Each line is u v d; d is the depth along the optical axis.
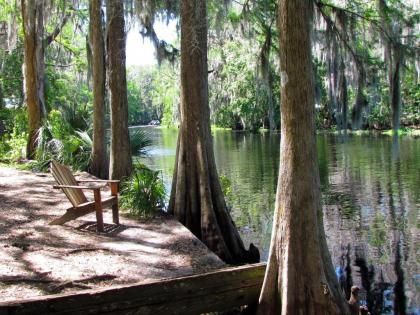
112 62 10.62
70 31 22.75
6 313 4.14
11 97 21.17
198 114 8.19
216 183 8.17
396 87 10.65
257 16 11.32
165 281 4.79
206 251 6.52
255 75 13.26
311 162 5.00
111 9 10.73
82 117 16.05
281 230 5.01
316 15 11.08
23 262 5.77
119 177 10.56
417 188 14.44
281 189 5.05
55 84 20.98
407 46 10.63
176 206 8.27
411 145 26.28
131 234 7.20
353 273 7.56
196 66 8.21
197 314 4.93
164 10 11.56
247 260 7.80
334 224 10.62
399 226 10.30
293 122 4.97
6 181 10.88
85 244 6.61
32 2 14.71
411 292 6.77
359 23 11.20
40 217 7.82
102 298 4.49
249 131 44.28
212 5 11.28
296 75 4.94
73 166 12.99
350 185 15.31
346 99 11.23
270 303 5.00
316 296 4.83
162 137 40.91
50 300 4.30
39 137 13.80
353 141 29.78
